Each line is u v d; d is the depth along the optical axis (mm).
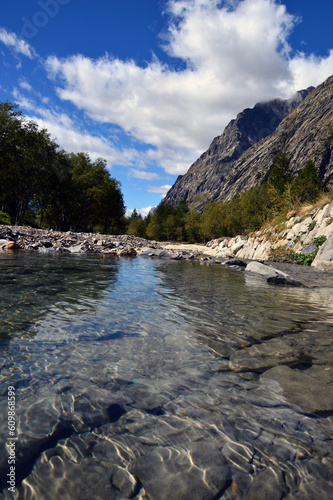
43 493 1240
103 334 3160
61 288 5359
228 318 4168
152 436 1619
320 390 2170
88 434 1610
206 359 2678
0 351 2549
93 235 24141
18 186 36094
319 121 154125
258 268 10852
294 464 1443
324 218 16047
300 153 141750
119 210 55781
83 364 2424
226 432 1669
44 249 12938
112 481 1320
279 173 72750
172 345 2982
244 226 72812
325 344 3164
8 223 28797
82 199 46438
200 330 3539
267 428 1716
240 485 1316
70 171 44875
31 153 34062
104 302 4602
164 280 7539
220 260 17297
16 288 5039
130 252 15789
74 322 3482
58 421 1695
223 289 6789
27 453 1457
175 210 119625
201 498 1235
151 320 3820
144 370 2391
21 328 3145
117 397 1975
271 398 2039
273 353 2867
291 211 21688
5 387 2002
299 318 4305
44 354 2559
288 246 18297
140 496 1245
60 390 2012
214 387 2172
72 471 1369
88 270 8023
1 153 32250
